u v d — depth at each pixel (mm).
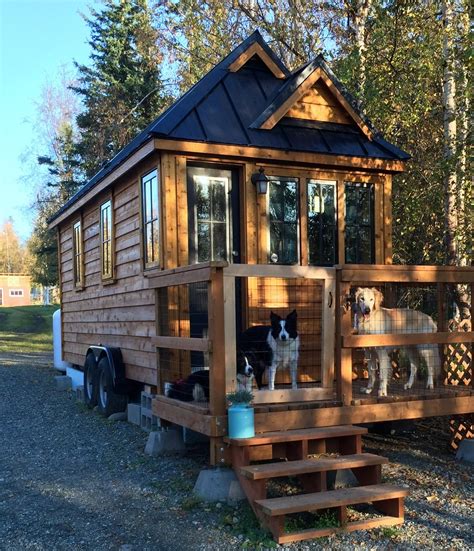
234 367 4914
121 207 8484
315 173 7355
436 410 5742
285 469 4324
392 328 5980
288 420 4977
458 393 5898
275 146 6867
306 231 7289
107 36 26906
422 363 6668
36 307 47062
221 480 4750
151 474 5621
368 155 7395
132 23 26578
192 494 4898
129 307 8156
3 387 12375
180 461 6008
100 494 5113
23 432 7938
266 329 5656
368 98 9109
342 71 9586
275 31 12633
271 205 7203
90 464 6133
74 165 28625
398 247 10219
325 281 5309
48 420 8734
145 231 7406
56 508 4801
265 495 4320
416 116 9195
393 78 9344
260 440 4562
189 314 6668
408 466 5895
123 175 7887
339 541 4043
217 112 6977
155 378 7090
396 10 9023
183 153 6621
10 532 4309
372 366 6035
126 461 6156
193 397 5527
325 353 5367
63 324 13289
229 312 4898
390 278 5516
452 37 8500
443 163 8281
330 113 7602
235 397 4633
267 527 4137
